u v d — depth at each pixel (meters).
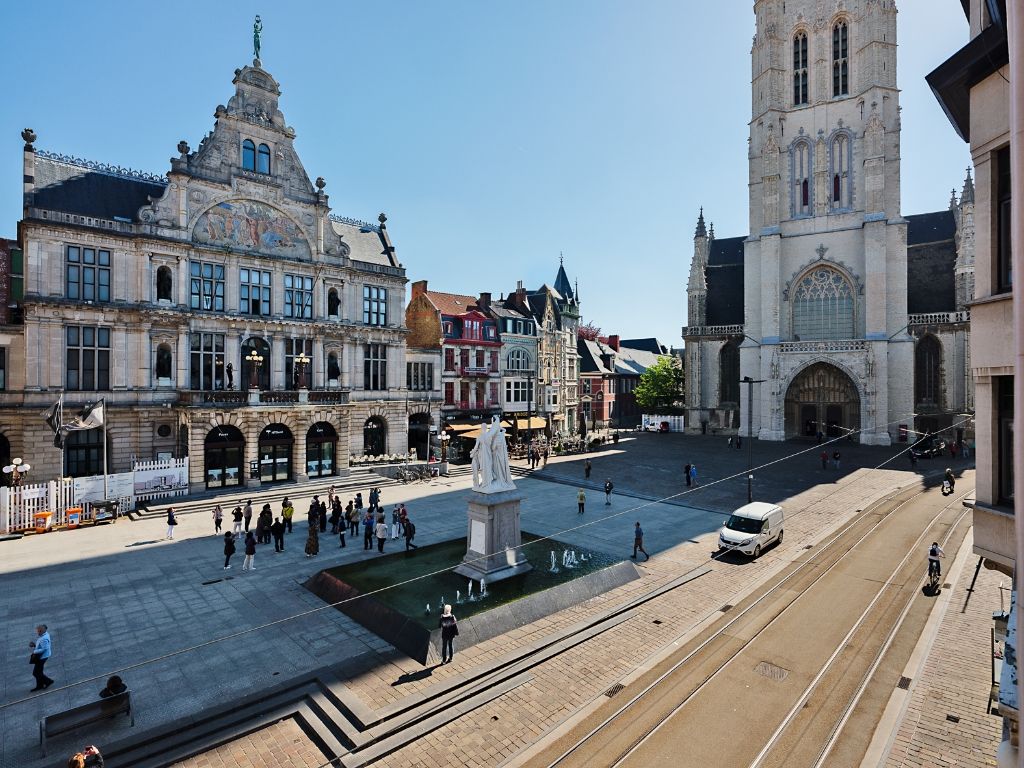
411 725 12.14
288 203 41.12
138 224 34.41
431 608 16.78
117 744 11.33
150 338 34.84
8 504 26.88
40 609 18.11
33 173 31.77
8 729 12.02
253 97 39.62
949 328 57.22
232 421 35.44
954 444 50.03
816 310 61.78
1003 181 9.49
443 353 55.22
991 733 11.74
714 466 46.59
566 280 103.88
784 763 10.94
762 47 63.69
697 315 73.25
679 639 16.27
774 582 20.77
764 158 62.94
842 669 14.47
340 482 39.06
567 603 18.42
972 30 11.20
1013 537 9.27
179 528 28.14
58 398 31.77
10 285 35.19
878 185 57.12
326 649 15.45
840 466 45.44
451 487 39.59
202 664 14.65
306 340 41.94
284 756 11.34
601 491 38.03
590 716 12.55
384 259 48.72
